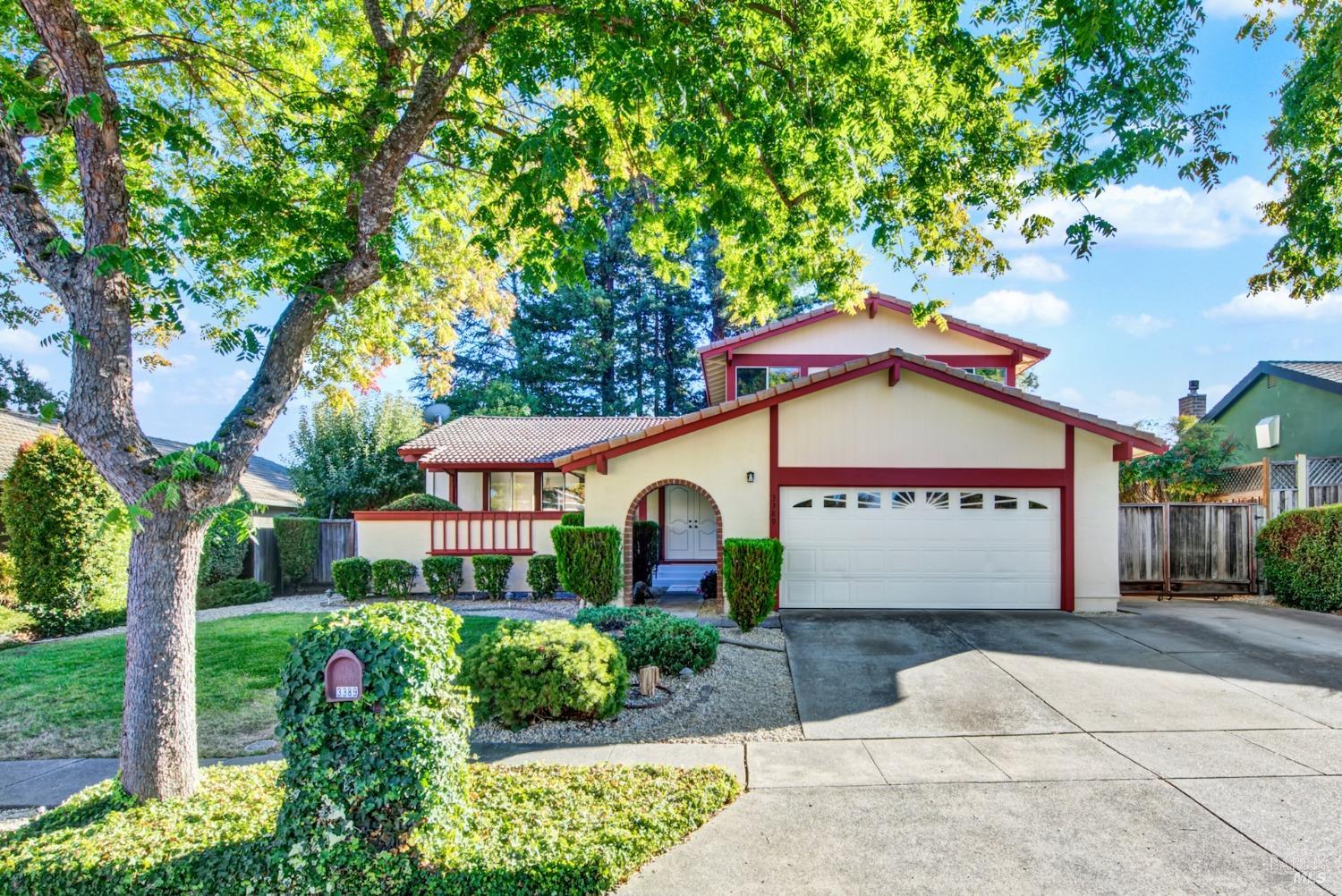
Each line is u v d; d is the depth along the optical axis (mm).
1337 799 4691
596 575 11219
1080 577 11281
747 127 6043
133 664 4609
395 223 8531
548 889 3652
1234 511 12594
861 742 5953
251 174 6922
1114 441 11250
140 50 7500
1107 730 6078
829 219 7051
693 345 36656
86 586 11883
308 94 7391
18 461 11680
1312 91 9680
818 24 6121
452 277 10172
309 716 3727
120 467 4438
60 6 4234
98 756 6023
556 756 5758
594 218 6434
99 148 4461
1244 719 6273
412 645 3930
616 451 11703
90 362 4391
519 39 6137
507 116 9008
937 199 7094
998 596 11383
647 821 4309
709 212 6773
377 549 15461
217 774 5094
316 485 20203
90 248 4461
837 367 11336
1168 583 12547
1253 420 20750
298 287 5363
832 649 8867
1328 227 10828
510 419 21984
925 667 8031
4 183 4438
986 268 7855
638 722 6590
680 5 5996
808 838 4277
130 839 3961
